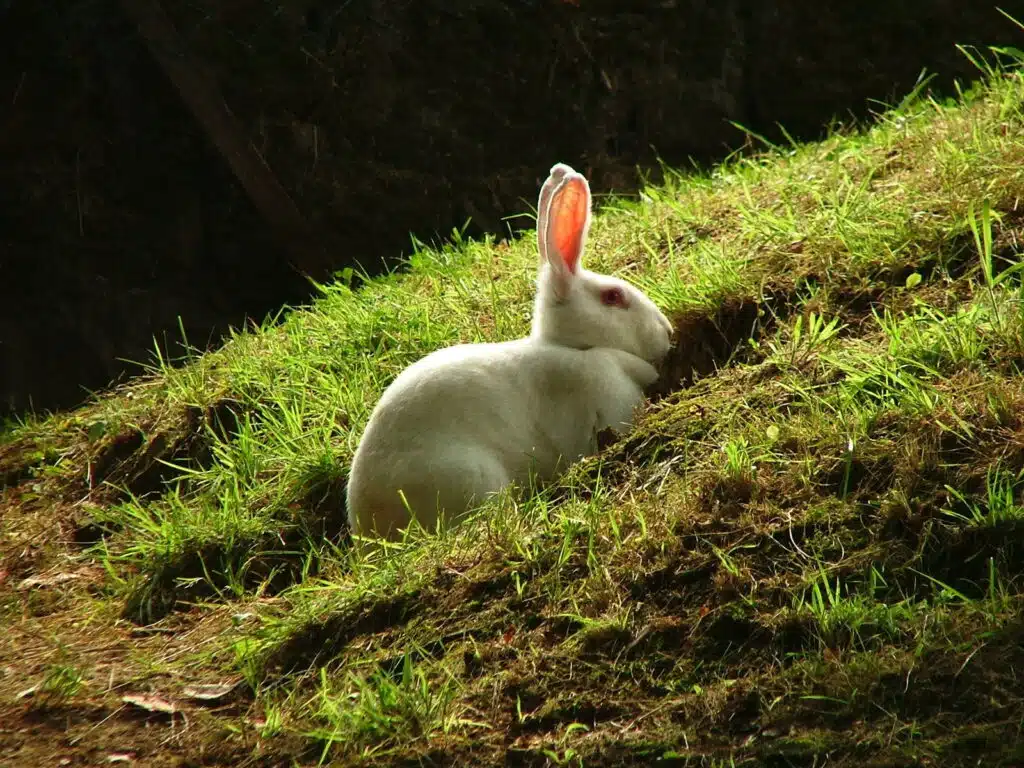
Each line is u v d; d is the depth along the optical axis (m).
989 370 8.15
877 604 6.68
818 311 10.09
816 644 6.61
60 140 20.41
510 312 12.84
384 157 21.11
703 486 7.98
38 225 20.34
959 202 10.38
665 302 11.45
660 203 14.67
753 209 12.74
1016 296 8.73
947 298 9.39
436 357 10.03
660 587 7.35
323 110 20.83
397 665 7.55
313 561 10.28
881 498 7.38
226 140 19.98
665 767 6.16
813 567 7.11
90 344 20.12
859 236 10.66
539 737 6.61
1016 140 11.20
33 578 10.89
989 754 5.65
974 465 7.30
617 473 9.03
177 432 12.78
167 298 20.50
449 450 9.41
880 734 5.93
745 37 23.27
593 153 21.86
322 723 7.22
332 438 11.57
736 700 6.40
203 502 11.12
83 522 11.89
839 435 7.95
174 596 10.06
